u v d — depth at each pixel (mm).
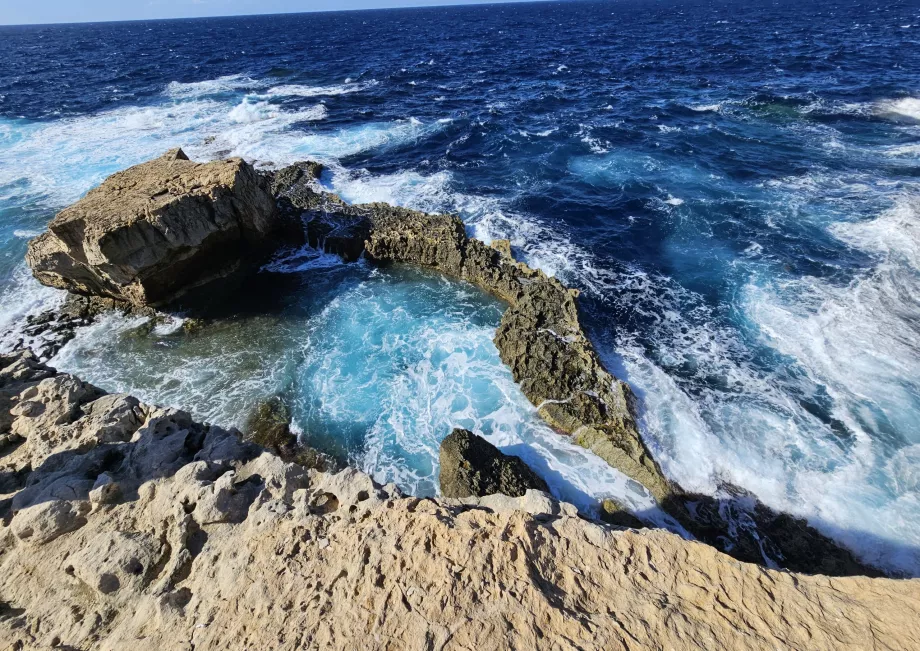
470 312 21141
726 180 29984
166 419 11703
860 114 39438
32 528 8930
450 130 40656
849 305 19312
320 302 21875
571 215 27188
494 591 7383
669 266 22875
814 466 13977
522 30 125188
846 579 7531
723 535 12828
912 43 66438
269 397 17172
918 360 16781
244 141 37688
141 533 9055
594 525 8531
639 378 17203
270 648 6918
